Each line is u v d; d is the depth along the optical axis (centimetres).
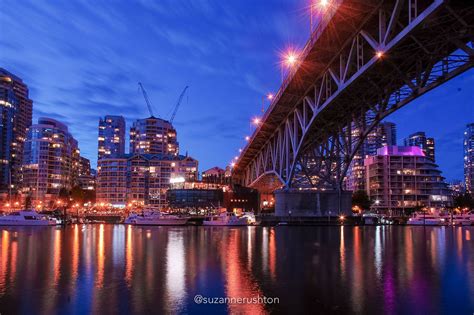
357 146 6825
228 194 15925
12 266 3284
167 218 10512
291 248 4572
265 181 13462
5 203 18000
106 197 18088
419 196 15588
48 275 2889
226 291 2403
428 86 4331
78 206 16238
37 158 19250
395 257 3812
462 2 3422
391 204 15488
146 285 2562
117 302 2177
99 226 10494
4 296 2302
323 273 2956
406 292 2369
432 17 3294
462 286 2527
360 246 4822
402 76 4528
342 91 5191
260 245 4938
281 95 7225
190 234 7050
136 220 10638
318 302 2166
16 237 6456
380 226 9894
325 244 5044
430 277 2803
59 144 19900
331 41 5038
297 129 8100
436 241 5584
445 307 2075
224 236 6469
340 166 8531
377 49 4072
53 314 1986
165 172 18450
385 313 1981
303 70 5988
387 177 15725
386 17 4278
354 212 14075
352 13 4312
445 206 15188
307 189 9050
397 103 5256
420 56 4391
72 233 7500
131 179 18200
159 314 1980
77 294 2339
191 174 18600
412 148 16100
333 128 7938
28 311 2033
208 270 3081
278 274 2919
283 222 8950
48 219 10394
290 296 2284
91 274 2923
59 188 19612
